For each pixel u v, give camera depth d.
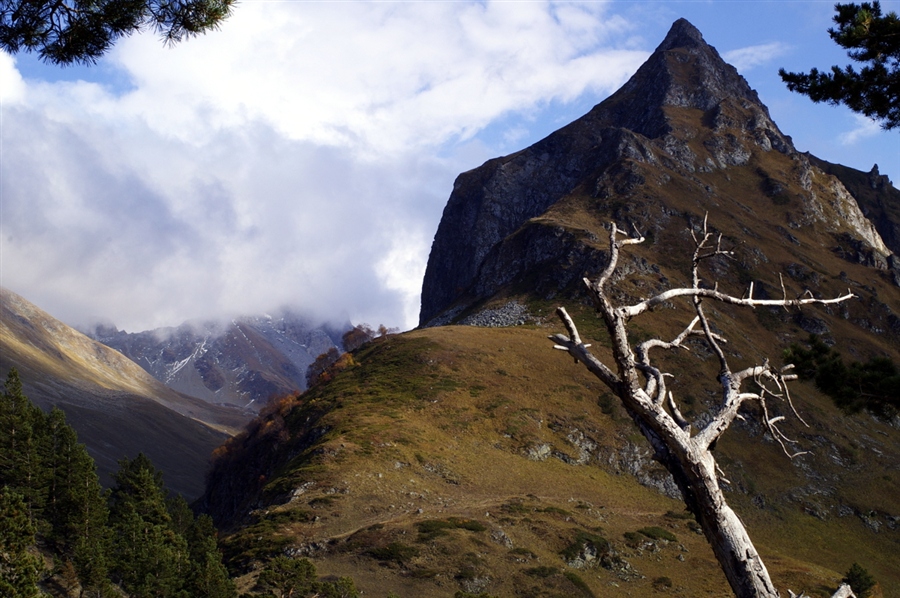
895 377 20.33
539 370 117.94
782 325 151.00
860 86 21.77
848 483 104.00
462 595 45.97
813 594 59.12
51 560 64.00
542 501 79.12
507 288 171.12
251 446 119.06
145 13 13.39
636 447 100.31
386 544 61.62
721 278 160.62
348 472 80.06
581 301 146.75
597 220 181.50
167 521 76.00
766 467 103.44
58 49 13.32
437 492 80.06
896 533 94.81
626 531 71.31
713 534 7.39
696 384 114.81
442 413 101.62
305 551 62.56
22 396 71.75
